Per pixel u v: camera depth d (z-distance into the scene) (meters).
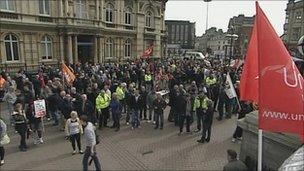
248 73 7.37
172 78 18.64
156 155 10.17
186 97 12.20
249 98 7.40
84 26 26.83
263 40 6.27
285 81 6.16
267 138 8.16
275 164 8.00
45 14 24.72
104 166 9.25
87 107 12.23
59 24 25.30
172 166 9.32
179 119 12.64
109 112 13.69
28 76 19.28
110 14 31.45
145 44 36.78
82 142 11.27
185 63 27.02
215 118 15.07
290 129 6.16
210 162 9.64
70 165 9.29
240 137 11.47
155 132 12.70
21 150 10.43
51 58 25.55
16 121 10.22
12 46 22.45
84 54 28.69
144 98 13.40
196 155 10.20
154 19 37.97
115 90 14.95
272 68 6.21
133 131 12.80
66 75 15.34
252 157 8.74
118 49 32.72
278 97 6.18
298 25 46.94
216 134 12.50
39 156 9.98
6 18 21.69
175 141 11.59
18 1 22.45
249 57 7.33
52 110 13.18
